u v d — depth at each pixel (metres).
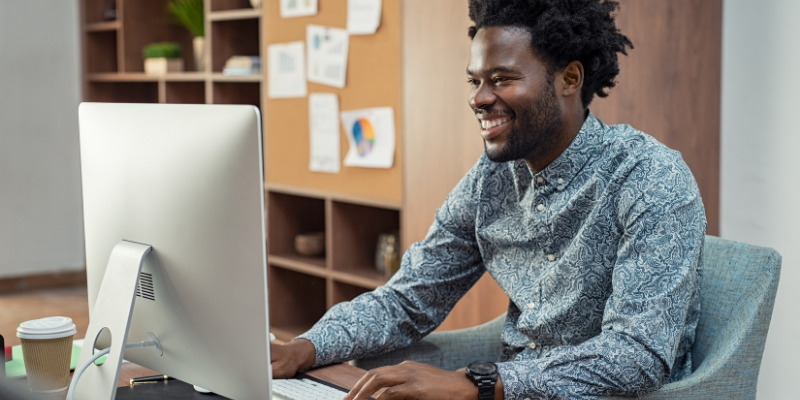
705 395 1.29
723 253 1.46
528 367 1.21
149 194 1.08
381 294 1.51
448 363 1.60
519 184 1.45
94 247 1.20
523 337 1.50
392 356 1.53
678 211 1.24
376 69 2.87
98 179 1.18
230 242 0.99
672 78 2.54
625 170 1.30
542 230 1.42
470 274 1.57
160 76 4.31
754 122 2.58
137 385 1.24
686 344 1.42
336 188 3.09
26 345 1.19
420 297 1.53
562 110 1.34
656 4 2.47
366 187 2.96
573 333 1.39
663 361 1.20
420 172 2.74
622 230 1.32
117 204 1.14
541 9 1.29
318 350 1.37
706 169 2.66
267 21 3.33
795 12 2.44
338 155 3.06
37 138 4.90
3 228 4.80
